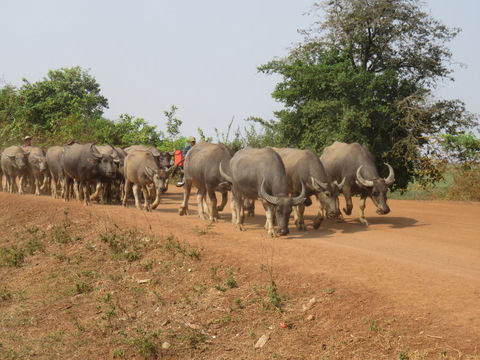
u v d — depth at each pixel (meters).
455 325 6.48
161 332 7.99
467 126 29.64
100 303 9.43
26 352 8.21
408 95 30.17
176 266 9.94
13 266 12.12
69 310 9.45
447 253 10.42
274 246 10.41
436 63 32.38
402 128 29.67
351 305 7.35
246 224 13.90
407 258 9.80
